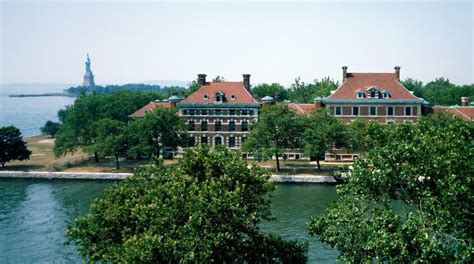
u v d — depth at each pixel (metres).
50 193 80.12
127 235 32.22
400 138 31.64
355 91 101.62
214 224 30.72
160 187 32.94
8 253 52.12
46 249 53.31
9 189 83.56
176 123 97.56
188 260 27.97
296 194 76.38
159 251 28.38
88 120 116.19
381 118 100.50
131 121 111.75
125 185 36.25
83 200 75.00
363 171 30.94
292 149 94.69
